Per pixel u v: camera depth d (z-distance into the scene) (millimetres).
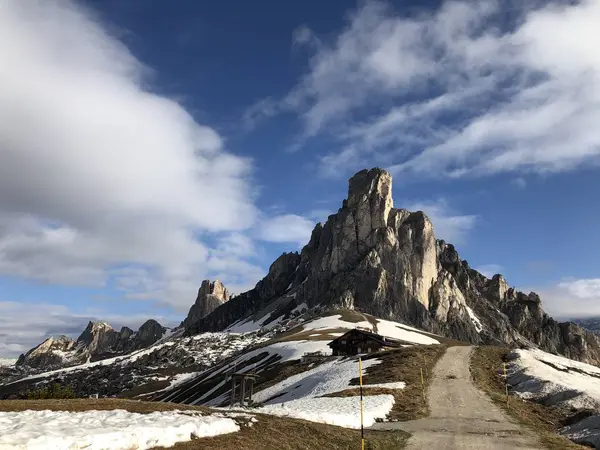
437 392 48844
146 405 29641
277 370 103188
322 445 26047
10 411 23297
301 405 41562
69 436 16656
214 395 105562
